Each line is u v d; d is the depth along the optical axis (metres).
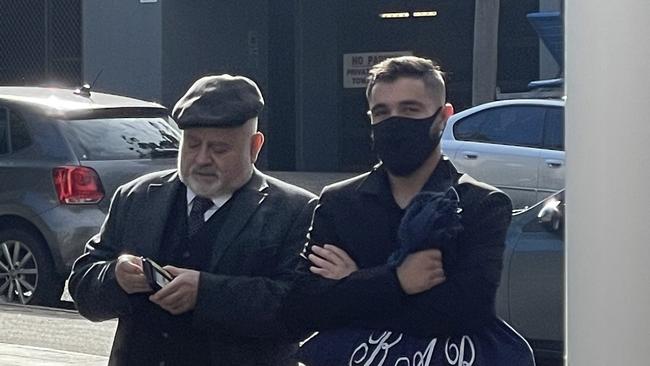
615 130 2.62
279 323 3.70
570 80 2.68
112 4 22.92
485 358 3.32
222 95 3.75
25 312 10.31
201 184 3.79
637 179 2.61
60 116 10.76
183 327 3.79
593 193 2.64
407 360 3.33
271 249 3.80
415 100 3.42
